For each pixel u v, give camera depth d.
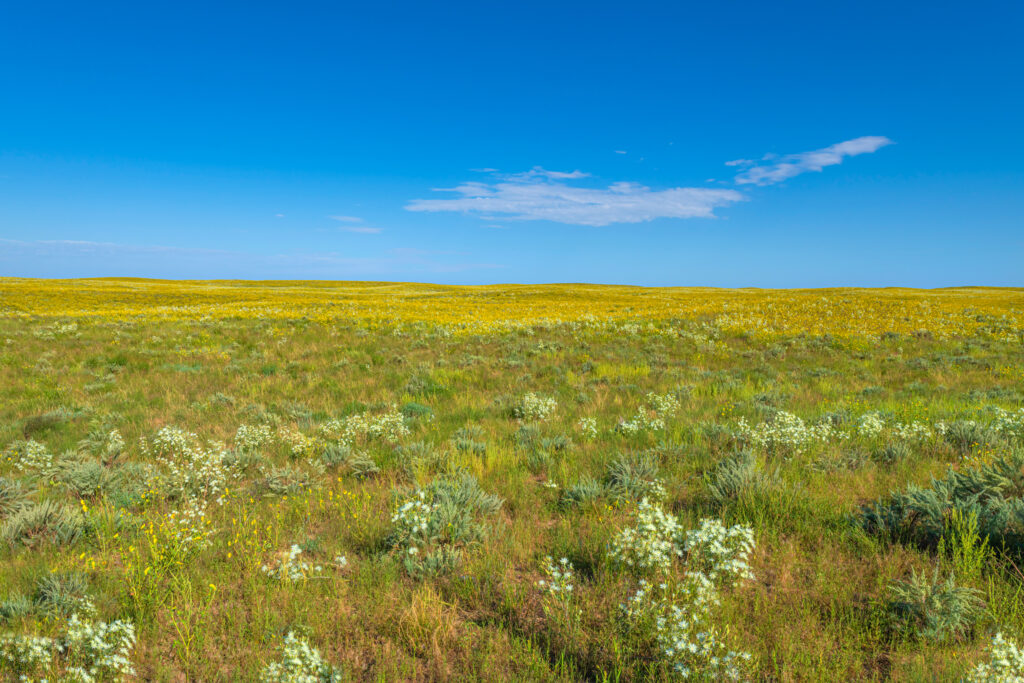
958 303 41.31
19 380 15.94
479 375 16.97
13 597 4.43
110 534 5.84
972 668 3.34
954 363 18.70
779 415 9.10
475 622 4.23
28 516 5.96
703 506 6.24
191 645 3.92
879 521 5.34
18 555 5.43
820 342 23.55
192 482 7.50
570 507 6.41
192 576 4.91
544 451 8.63
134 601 4.42
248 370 18.03
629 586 4.50
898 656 3.65
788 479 6.93
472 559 5.15
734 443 8.72
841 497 6.32
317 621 4.16
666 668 3.50
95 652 3.77
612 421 10.91
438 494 6.43
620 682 3.52
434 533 5.61
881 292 62.88
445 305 48.81
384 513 6.37
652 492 6.67
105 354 20.31
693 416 11.23
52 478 8.02
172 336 25.47
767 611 4.11
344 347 22.80
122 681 3.63
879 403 12.13
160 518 6.36
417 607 4.21
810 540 5.30
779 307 38.28
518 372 17.42
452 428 10.63
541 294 64.94
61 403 13.46
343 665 3.71
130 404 13.24
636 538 4.80
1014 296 51.59
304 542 5.60
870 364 18.77
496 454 8.51
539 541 5.61
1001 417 9.27
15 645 3.76
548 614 4.14
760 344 23.39
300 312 39.03
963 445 8.25
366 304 50.31
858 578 4.55
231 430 10.93
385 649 3.88
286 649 3.49
